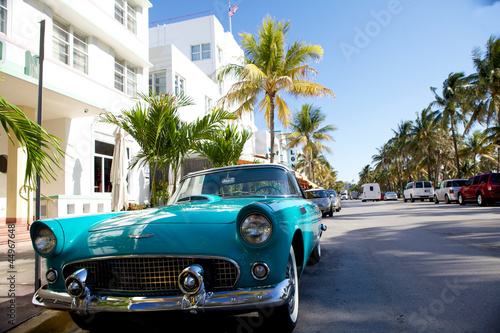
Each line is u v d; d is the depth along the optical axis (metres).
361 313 3.12
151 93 7.02
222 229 2.42
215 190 3.71
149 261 2.37
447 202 20.59
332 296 3.63
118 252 2.39
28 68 7.35
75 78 9.73
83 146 10.43
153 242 2.37
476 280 3.95
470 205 17.56
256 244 2.24
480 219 10.09
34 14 8.91
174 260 2.35
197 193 3.73
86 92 10.15
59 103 8.60
